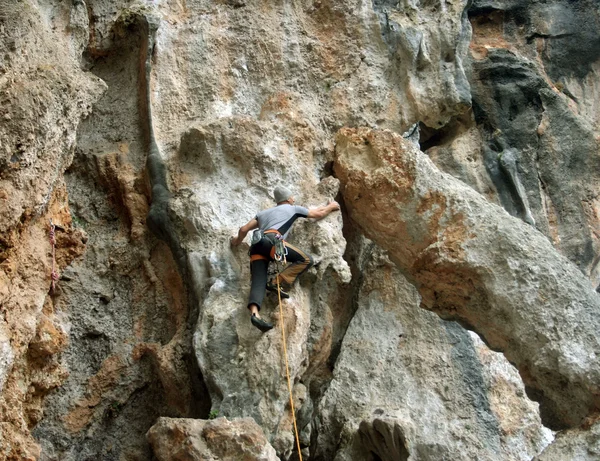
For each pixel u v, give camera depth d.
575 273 8.05
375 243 9.45
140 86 9.90
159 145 9.41
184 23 10.48
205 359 7.85
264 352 7.72
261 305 7.95
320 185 8.97
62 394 8.34
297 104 9.93
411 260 8.64
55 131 6.87
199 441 7.01
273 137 9.30
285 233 8.14
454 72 10.81
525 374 7.93
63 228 7.57
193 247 8.62
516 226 8.27
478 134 12.10
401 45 10.77
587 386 7.44
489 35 13.37
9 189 6.38
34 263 6.78
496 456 8.87
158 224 8.84
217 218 8.75
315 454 8.88
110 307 8.94
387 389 9.19
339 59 10.63
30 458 6.36
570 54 13.38
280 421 7.64
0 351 6.03
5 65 6.64
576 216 12.02
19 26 6.82
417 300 9.83
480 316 8.23
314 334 8.38
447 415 9.06
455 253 8.16
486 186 11.70
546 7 13.50
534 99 12.40
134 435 8.34
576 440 7.20
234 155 9.10
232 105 10.01
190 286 8.62
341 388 9.18
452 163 11.75
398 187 8.70
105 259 9.15
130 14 10.13
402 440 8.42
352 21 10.84
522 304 7.84
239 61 10.30
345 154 9.29
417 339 9.59
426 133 11.61
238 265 8.40
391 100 10.57
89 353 8.66
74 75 7.25
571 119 12.45
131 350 8.61
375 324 9.66
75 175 9.58
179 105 9.84
